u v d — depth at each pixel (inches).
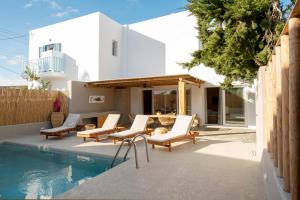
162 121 589.9
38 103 544.7
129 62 773.3
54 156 350.3
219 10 335.9
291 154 112.3
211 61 400.2
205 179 221.0
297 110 110.0
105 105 706.2
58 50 765.3
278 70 165.0
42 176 265.6
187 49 672.4
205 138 452.8
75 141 433.1
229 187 200.8
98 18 682.8
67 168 294.4
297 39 111.0
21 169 290.5
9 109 484.1
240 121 608.4
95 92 670.5
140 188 198.4
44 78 786.8
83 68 709.9
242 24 312.2
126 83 621.6
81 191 191.0
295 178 109.0
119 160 312.0
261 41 342.6
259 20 343.9
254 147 365.7
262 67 266.1
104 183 209.6
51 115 560.1
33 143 415.2
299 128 109.7
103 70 697.0
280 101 162.1
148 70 737.0
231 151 338.3
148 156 303.6
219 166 263.9
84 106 631.2
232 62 365.7
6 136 470.3
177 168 256.1
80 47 717.9
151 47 733.9
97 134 421.1
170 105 692.1
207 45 373.7
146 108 737.0
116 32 761.6
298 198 107.9
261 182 213.0
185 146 376.5
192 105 660.1
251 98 589.3
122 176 229.0
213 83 631.2
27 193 218.1
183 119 408.5
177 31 690.8
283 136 135.8
